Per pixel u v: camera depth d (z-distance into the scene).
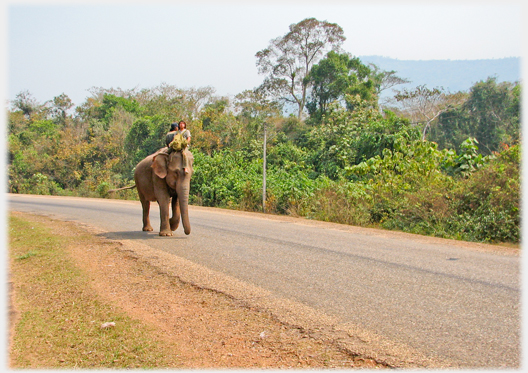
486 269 6.67
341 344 3.98
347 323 4.45
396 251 8.09
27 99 59.69
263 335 4.24
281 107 49.97
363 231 10.77
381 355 3.76
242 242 8.89
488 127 37.94
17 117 50.91
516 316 4.64
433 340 4.04
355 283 5.86
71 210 16.48
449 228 11.27
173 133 9.73
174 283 5.96
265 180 17.14
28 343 4.33
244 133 33.12
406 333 4.20
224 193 19.52
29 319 4.95
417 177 14.40
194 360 3.82
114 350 4.09
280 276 6.22
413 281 5.97
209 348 4.05
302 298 5.24
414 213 12.22
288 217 14.22
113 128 41.69
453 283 5.88
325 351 3.87
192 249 8.11
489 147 36.38
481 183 11.88
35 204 20.02
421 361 3.64
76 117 58.19
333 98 42.53
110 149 39.88
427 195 12.53
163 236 9.52
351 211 13.42
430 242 9.19
